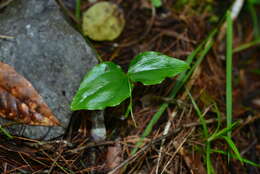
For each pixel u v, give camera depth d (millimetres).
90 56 446
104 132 447
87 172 431
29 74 429
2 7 478
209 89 515
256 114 537
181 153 448
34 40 437
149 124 453
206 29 553
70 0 516
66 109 429
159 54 415
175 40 523
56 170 421
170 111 475
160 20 533
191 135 463
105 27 498
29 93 424
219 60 556
